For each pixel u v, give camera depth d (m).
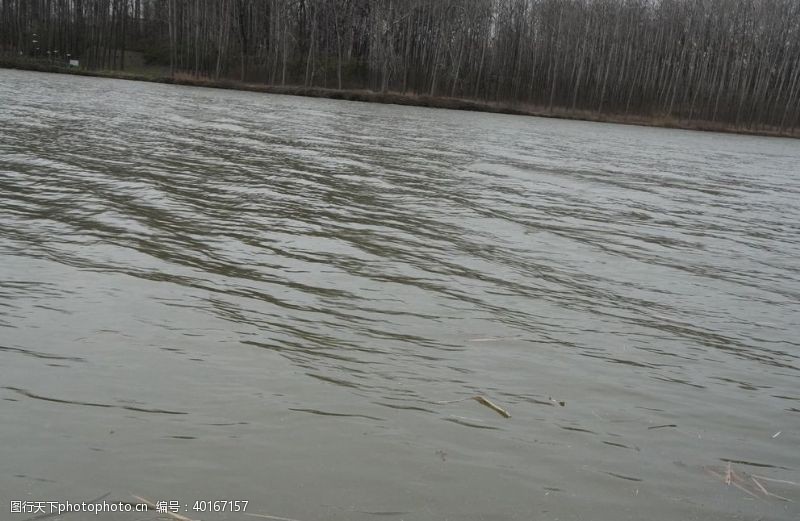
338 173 14.61
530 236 10.22
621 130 50.50
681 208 14.28
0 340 5.25
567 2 71.62
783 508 3.83
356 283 7.29
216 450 3.96
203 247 8.18
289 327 5.94
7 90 32.34
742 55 73.00
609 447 4.35
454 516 3.50
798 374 5.95
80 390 4.58
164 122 22.52
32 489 3.52
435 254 8.70
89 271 6.99
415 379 5.13
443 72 71.25
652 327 6.79
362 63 72.31
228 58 69.75
